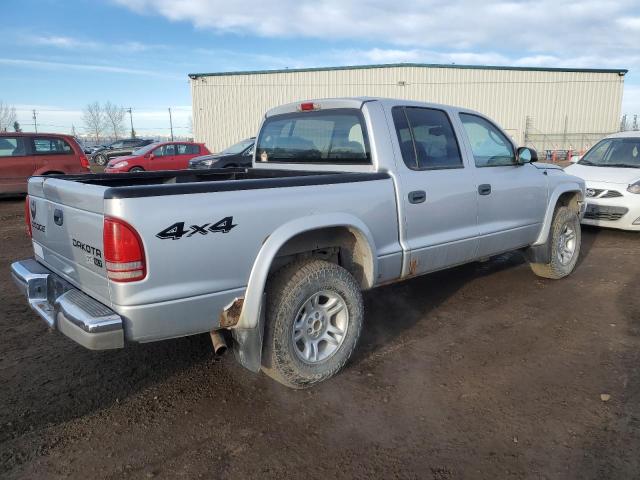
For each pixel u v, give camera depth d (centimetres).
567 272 588
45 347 417
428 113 438
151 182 445
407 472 263
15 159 1287
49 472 265
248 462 272
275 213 314
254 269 306
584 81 3647
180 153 1909
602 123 3728
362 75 3509
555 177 560
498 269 638
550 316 477
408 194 397
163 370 377
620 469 263
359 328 364
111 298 273
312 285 331
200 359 395
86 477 261
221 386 353
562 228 570
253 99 3616
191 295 284
